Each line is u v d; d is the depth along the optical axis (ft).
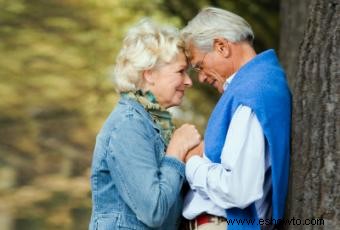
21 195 65.16
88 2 49.29
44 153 67.62
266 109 13.23
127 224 13.88
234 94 13.50
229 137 13.21
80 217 61.31
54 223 60.44
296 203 13.55
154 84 14.38
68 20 51.16
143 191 13.48
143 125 13.98
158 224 13.55
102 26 48.85
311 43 13.75
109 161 13.85
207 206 13.83
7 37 52.65
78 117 64.34
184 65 14.40
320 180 13.17
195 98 38.17
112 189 14.03
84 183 66.49
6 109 61.52
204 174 13.41
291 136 13.88
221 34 14.01
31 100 59.72
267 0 32.45
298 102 13.76
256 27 32.65
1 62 55.26
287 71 25.27
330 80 13.28
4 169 67.92
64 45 51.88
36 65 55.36
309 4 14.40
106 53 50.26
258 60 13.96
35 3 51.42
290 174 13.92
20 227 60.70
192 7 34.09
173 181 13.73
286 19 25.72
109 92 52.13
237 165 12.96
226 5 32.96
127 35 14.46
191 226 14.21
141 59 14.16
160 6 35.19
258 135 13.11
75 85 56.85
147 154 13.76
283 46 25.88
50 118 64.18
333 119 13.14
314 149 13.30
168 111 14.60
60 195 64.28
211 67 14.24
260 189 13.05
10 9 51.13
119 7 41.73
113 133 13.93
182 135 14.25
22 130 65.82
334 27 13.38
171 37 14.33
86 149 68.18
